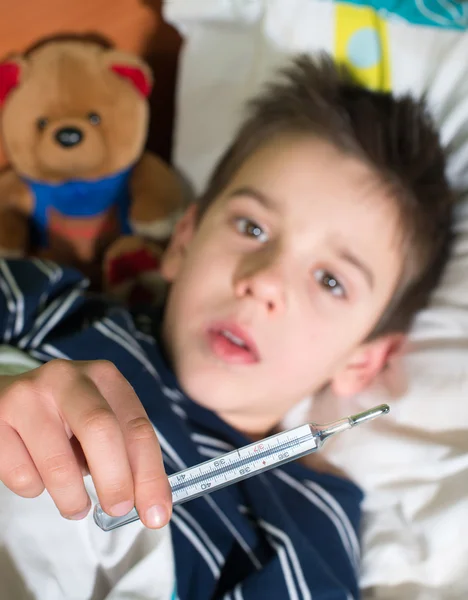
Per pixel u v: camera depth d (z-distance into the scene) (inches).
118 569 25.4
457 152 40.0
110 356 32.1
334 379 38.6
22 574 23.5
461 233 40.2
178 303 36.1
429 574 32.3
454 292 38.8
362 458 36.0
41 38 39.4
